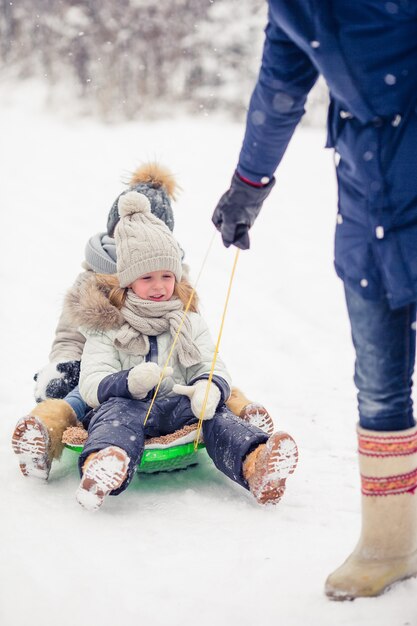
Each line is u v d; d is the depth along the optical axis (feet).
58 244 34.22
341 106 8.54
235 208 10.00
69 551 10.46
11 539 10.77
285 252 32.76
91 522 11.44
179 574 9.92
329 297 26.73
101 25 82.17
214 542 10.85
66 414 13.00
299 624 8.66
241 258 32.19
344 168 8.73
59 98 80.64
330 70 8.16
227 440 12.30
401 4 7.73
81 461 11.93
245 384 19.42
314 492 12.81
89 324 13.46
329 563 10.05
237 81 80.64
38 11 88.07
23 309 24.57
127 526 11.37
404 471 8.95
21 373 18.84
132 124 74.43
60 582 9.61
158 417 12.87
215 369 13.57
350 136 8.44
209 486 12.94
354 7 7.91
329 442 15.34
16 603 9.15
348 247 8.72
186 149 59.62
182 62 82.12
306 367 20.75
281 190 44.86
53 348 14.43
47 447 12.41
